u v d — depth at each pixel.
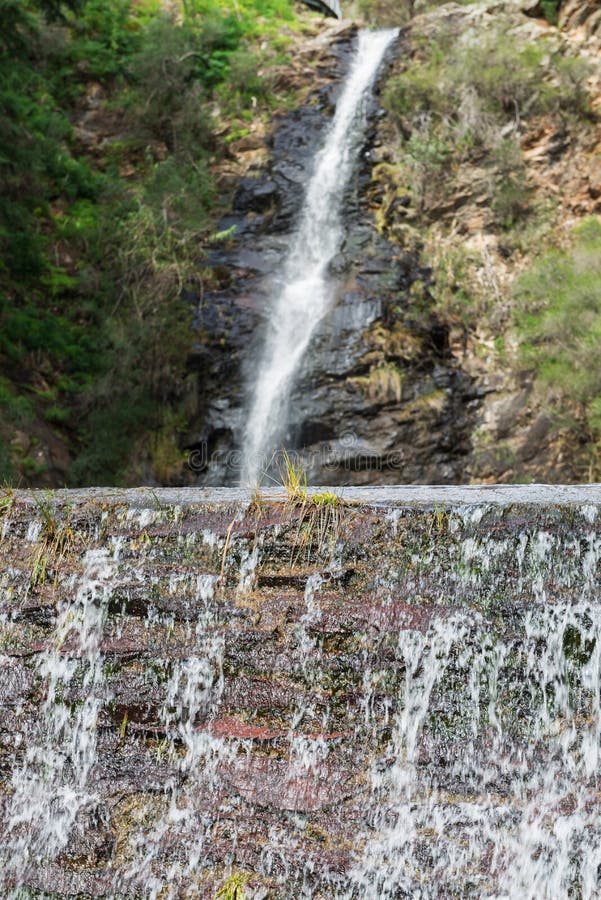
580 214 14.47
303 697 2.83
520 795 2.63
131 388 12.98
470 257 14.35
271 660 2.90
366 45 18.72
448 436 12.59
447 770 2.68
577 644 2.82
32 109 15.64
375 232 15.04
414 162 15.38
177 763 2.80
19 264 13.43
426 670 2.83
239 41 18.64
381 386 12.62
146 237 14.34
